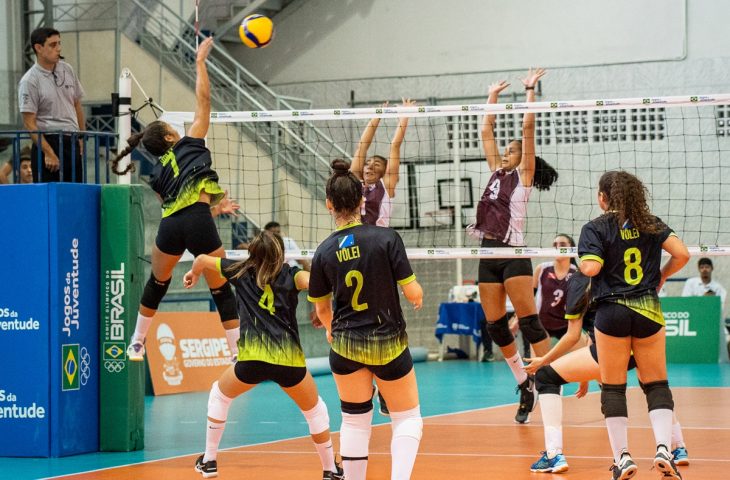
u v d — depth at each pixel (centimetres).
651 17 1694
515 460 691
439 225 1742
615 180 584
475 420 919
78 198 765
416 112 821
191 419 987
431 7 1805
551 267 1010
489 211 890
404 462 496
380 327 496
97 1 1539
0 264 758
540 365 650
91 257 774
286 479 629
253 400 1149
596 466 665
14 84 1476
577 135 1709
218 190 707
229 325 725
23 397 750
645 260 577
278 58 1886
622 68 1705
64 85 859
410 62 1819
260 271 596
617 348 579
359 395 506
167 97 1556
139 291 788
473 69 1786
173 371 1267
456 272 1750
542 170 1147
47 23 1485
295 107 1852
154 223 1425
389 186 902
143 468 685
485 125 912
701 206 1655
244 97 1755
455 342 1781
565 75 1731
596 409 1000
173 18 1677
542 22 1748
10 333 755
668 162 1589
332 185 511
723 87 1659
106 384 775
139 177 1469
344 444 507
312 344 1574
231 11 1791
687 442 766
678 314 1609
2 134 793
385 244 497
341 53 1852
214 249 703
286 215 1655
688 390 1166
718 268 1683
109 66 1527
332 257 502
